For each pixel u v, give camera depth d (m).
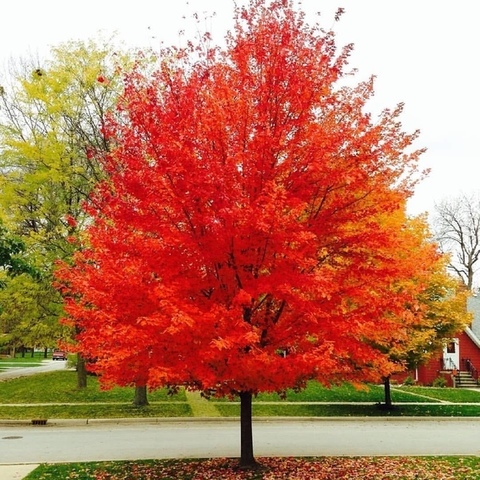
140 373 9.56
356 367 10.92
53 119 23.14
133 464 12.05
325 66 9.77
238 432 18.22
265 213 8.45
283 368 9.23
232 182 9.11
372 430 19.12
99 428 19.17
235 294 9.76
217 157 9.50
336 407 23.89
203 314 8.72
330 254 10.11
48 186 23.47
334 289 9.16
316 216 9.92
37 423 19.94
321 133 9.34
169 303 8.33
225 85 9.50
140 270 9.27
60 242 22.88
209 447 15.10
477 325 43.12
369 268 9.78
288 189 9.70
